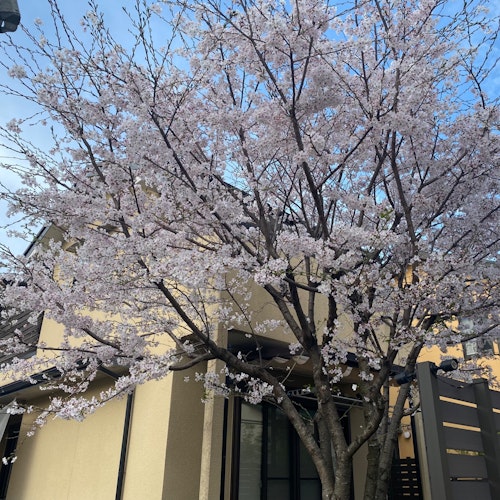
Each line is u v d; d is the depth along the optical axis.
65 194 3.94
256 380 4.86
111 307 4.69
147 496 5.42
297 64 4.32
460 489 3.10
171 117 4.06
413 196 4.79
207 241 4.61
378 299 4.27
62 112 3.92
